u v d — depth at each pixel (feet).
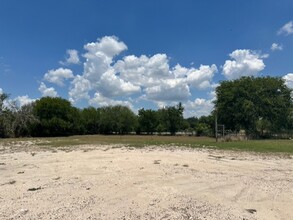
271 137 177.27
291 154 67.77
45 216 22.12
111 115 322.96
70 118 271.28
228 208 24.23
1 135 216.95
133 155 62.85
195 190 30.01
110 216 22.15
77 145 100.73
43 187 31.45
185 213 22.88
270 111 181.78
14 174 40.11
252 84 186.60
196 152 71.56
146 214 22.58
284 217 22.48
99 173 39.86
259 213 23.25
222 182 34.01
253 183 33.65
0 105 219.61
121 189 30.12
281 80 187.73
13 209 23.75
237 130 188.85
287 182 34.40
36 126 246.47
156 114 325.21
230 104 191.62
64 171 42.06
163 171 40.86
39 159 57.41
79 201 25.91
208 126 254.06
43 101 260.62
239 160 55.72
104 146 94.48
